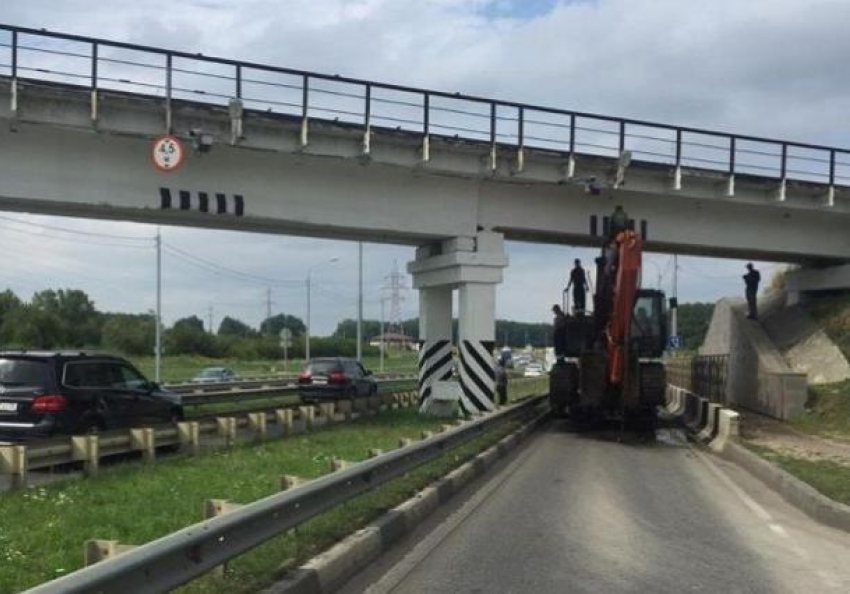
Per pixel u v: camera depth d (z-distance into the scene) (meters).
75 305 107.25
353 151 22.94
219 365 87.88
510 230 26.36
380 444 17.33
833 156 28.66
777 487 13.84
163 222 23.78
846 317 31.69
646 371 22.89
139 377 16.81
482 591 7.59
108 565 4.79
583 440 21.58
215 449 16.33
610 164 25.86
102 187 20.91
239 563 7.22
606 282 23.11
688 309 93.75
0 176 20.03
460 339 25.56
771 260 34.03
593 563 8.66
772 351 31.39
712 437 21.72
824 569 8.56
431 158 24.06
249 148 21.92
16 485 11.15
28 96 19.44
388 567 8.37
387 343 143.75
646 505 12.17
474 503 12.03
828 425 24.42
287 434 19.47
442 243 26.42
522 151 24.66
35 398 14.34
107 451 13.45
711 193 27.39
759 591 7.72
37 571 6.82
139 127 20.58
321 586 7.22
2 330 87.88
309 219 23.38
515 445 19.75
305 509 8.02
